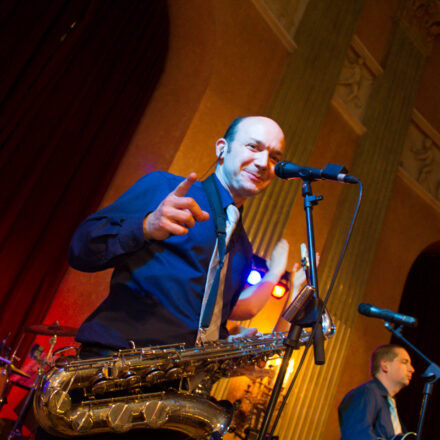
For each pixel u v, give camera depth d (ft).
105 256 4.71
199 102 15.58
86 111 15.06
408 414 23.95
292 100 17.26
